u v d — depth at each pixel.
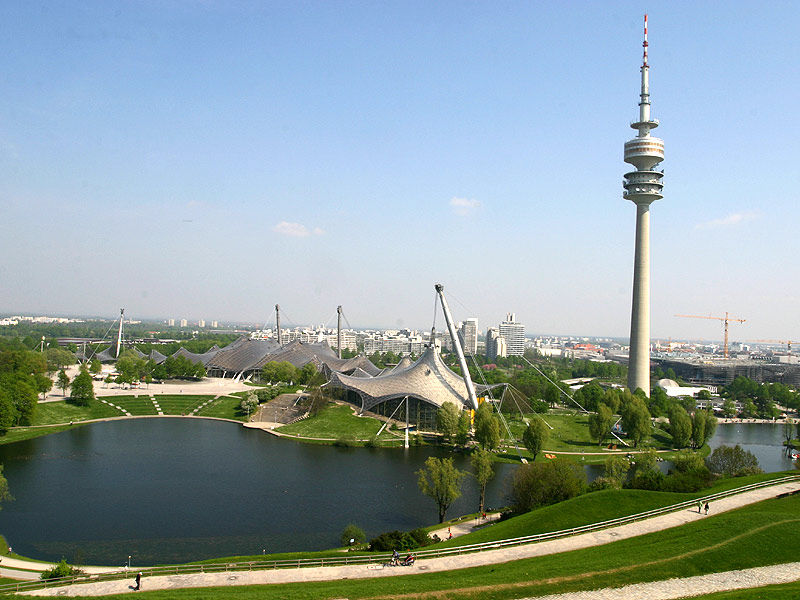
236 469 153.00
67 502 122.94
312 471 152.88
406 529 111.69
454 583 67.75
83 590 68.50
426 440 194.25
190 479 142.50
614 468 129.50
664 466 170.75
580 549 80.38
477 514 116.06
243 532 108.50
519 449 182.88
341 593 65.00
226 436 195.75
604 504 101.56
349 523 114.62
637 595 63.88
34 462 154.38
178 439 189.12
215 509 120.94
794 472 118.50
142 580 72.75
